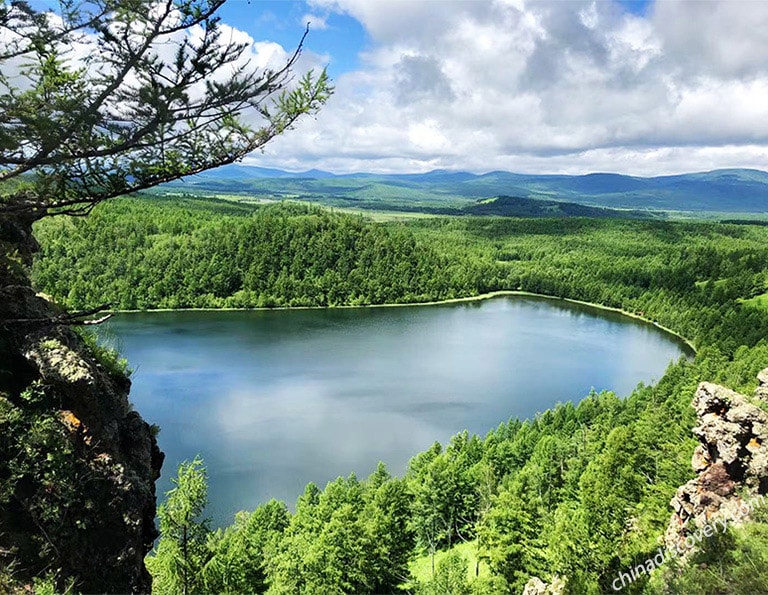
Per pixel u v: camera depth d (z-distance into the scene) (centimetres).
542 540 4422
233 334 14050
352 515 4650
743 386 7350
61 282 14475
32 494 1470
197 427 8106
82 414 1617
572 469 6406
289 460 7269
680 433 6097
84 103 1139
